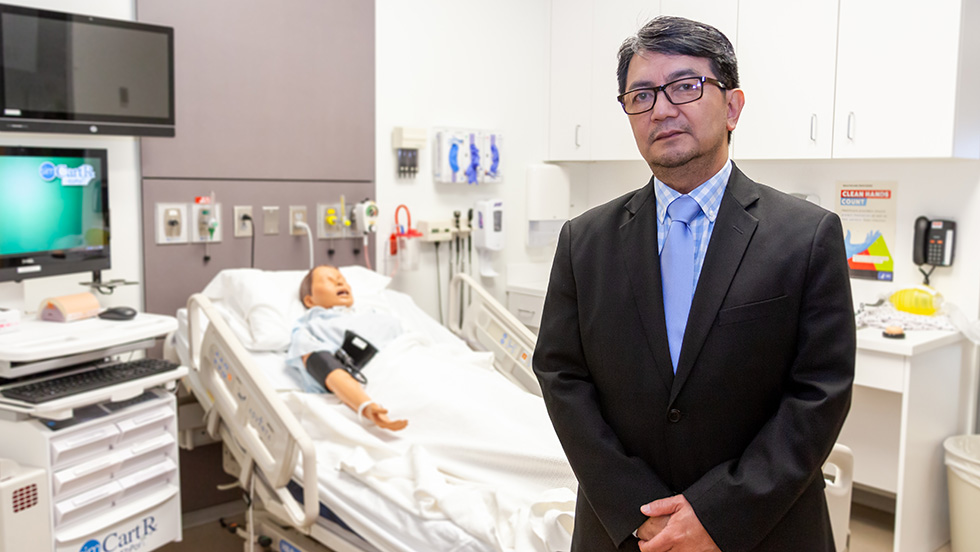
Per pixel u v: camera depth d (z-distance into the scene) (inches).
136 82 94.7
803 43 108.5
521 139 146.8
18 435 72.7
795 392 42.2
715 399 42.3
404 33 128.7
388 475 73.9
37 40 85.5
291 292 108.3
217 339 83.7
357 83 123.4
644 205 46.5
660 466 44.6
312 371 90.7
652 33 43.2
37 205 86.4
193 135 106.4
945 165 107.0
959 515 98.6
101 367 82.4
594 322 46.1
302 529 73.6
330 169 121.3
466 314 120.9
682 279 44.4
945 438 104.0
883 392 113.7
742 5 115.1
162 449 84.0
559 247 50.3
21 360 72.0
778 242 41.8
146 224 102.8
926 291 106.1
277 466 73.9
